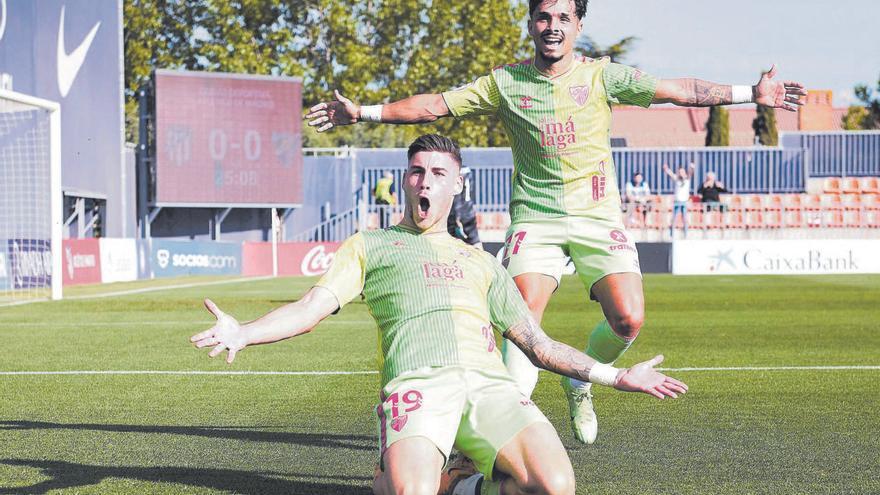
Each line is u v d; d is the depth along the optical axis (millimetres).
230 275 27875
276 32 43688
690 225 28781
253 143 29234
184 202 28594
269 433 5285
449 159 3518
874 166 32188
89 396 6535
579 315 13531
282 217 31391
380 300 3457
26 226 19422
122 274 23547
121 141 26625
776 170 31578
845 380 7113
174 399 6410
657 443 4953
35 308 14523
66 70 22484
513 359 4770
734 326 11430
